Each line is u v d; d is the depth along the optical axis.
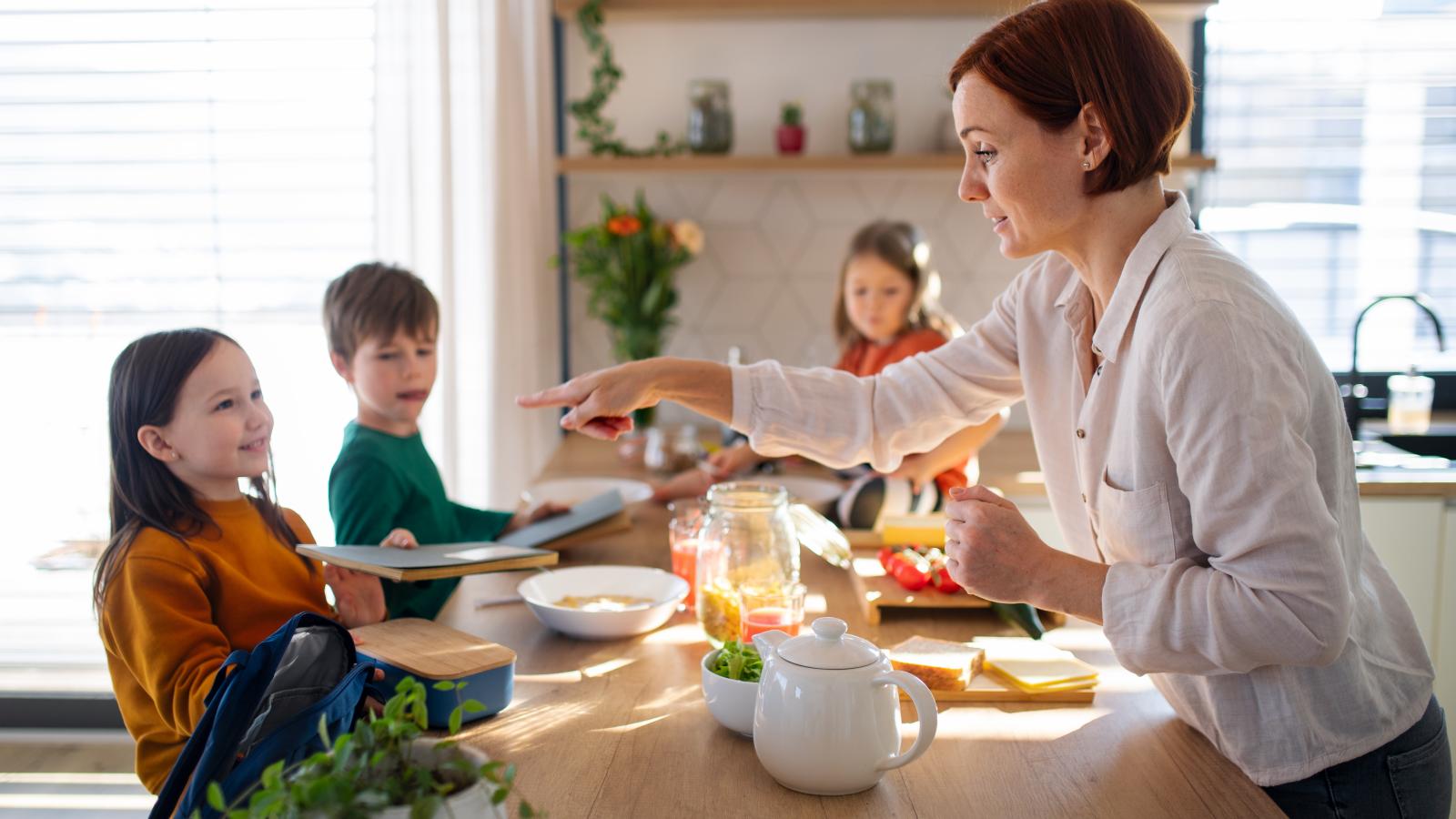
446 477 2.82
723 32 2.99
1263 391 0.92
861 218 3.05
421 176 2.77
